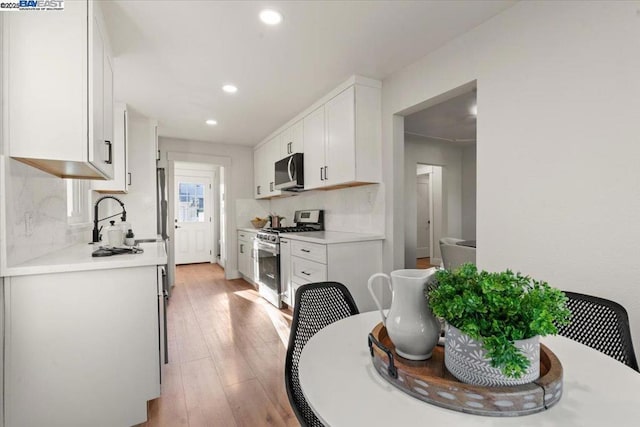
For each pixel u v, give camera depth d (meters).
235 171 5.27
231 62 2.41
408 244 5.29
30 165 1.57
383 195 2.86
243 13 1.81
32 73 1.37
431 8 1.79
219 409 1.75
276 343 2.62
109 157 1.90
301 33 2.02
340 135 2.87
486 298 0.65
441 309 0.70
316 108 3.23
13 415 1.37
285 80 2.75
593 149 1.47
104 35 1.78
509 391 0.62
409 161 5.20
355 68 2.55
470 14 1.86
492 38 1.89
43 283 1.43
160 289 2.11
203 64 2.43
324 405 0.65
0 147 1.31
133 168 3.74
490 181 1.91
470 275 0.73
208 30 1.97
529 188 1.72
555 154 1.61
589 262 1.48
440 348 0.87
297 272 3.15
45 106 1.39
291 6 1.75
